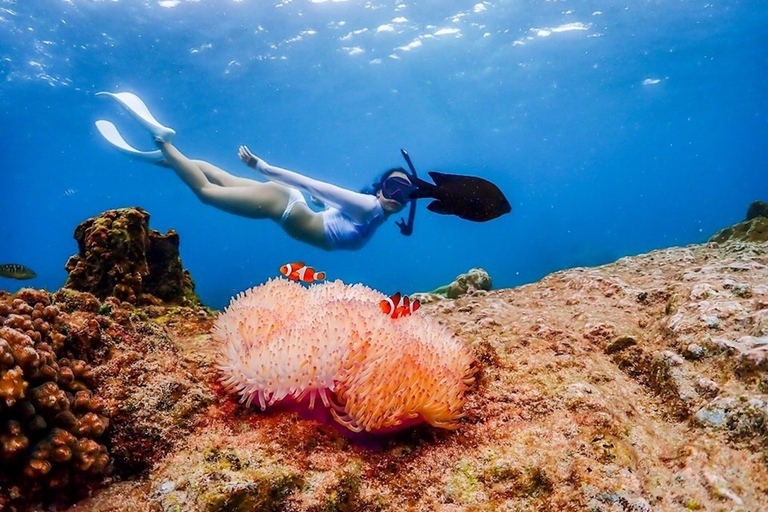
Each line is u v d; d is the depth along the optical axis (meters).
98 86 5.52
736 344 0.78
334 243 2.12
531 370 0.86
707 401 0.74
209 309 1.38
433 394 0.72
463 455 0.70
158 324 0.97
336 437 0.72
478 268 2.03
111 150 7.97
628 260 1.63
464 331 1.04
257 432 0.72
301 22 4.91
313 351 0.73
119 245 1.17
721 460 0.64
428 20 5.27
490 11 5.20
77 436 0.68
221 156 8.22
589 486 0.62
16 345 0.67
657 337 0.92
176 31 4.67
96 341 0.79
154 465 0.70
